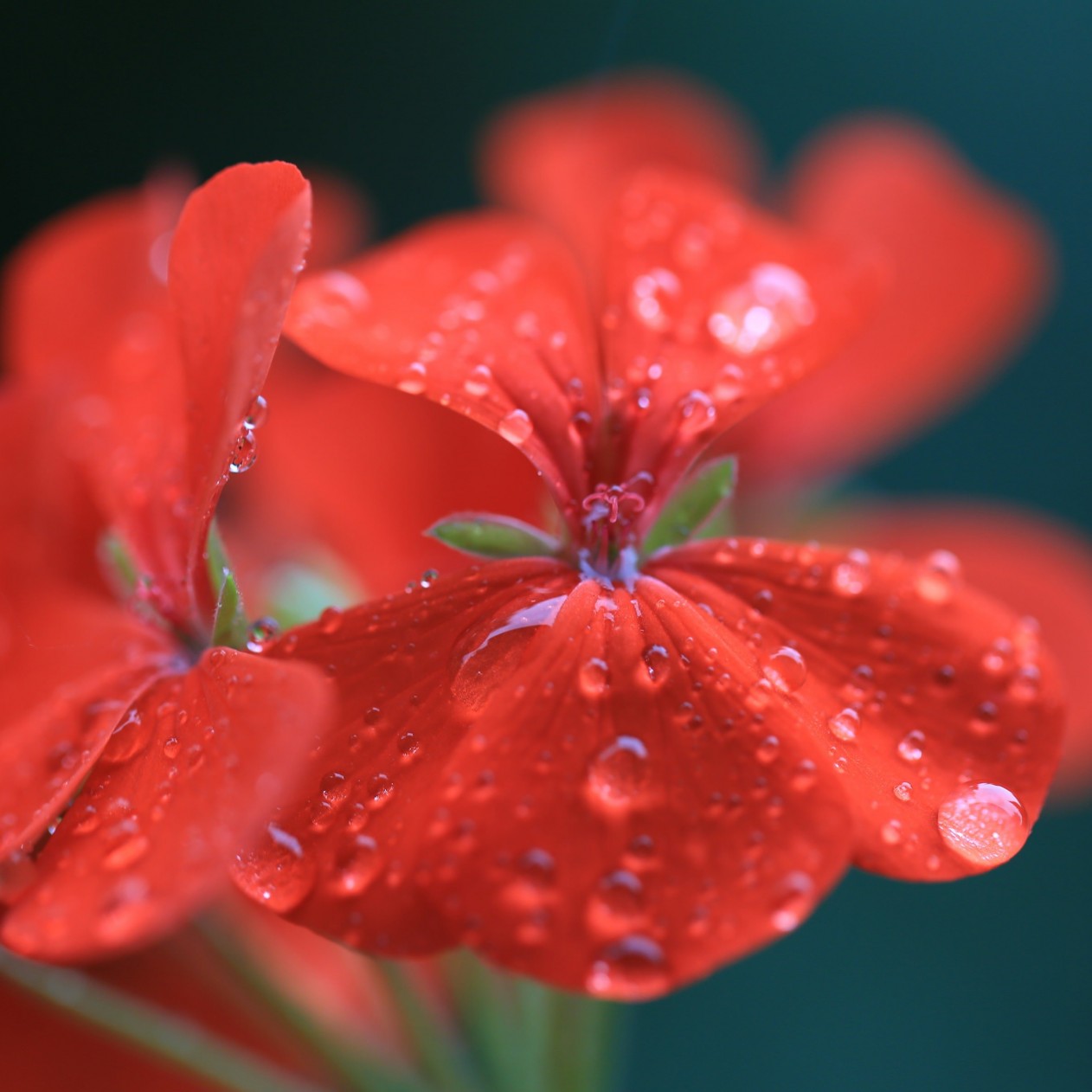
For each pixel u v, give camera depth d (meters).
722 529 0.30
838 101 0.59
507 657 0.29
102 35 0.56
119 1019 0.31
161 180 0.32
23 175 0.55
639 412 0.30
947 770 0.28
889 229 0.35
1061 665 0.34
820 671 0.29
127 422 0.31
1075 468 0.58
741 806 0.28
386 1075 0.32
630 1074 0.54
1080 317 0.58
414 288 0.30
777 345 0.30
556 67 0.58
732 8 0.59
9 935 0.28
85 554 0.31
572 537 0.29
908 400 0.35
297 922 0.28
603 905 0.28
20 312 0.32
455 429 0.32
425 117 0.58
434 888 0.28
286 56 0.57
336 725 0.28
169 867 0.28
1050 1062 0.53
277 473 0.33
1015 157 0.59
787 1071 0.54
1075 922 0.54
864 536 0.35
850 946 0.54
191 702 0.29
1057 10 0.59
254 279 0.28
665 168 0.35
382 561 0.32
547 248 0.30
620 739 0.28
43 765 0.29
